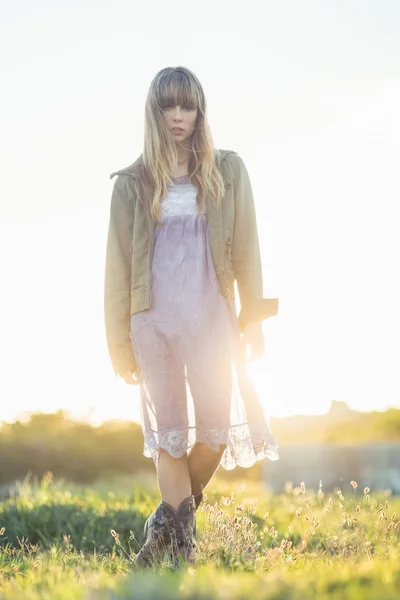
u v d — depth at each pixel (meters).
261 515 6.27
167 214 4.24
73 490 8.43
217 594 2.56
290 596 2.55
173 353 4.18
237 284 4.39
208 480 4.32
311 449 16.31
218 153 4.39
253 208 4.41
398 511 5.92
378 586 2.67
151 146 4.25
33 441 23.64
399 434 19.02
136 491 8.00
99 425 25.02
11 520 6.41
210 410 4.13
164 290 4.17
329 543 4.48
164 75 4.25
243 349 4.28
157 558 4.02
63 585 3.18
